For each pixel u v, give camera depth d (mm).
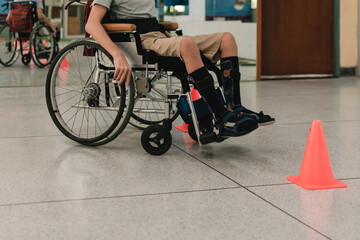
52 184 1953
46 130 2984
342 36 6207
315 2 6062
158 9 4977
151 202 1750
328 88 5156
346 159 2352
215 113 2273
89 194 1837
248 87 5250
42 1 5281
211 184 1961
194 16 5156
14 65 5301
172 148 2570
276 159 2348
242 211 1665
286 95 4621
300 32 6082
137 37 2367
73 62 3602
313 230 1509
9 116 3436
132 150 2514
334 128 3068
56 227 1530
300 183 1952
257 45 5785
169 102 2391
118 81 2434
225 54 2338
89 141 2523
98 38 2377
